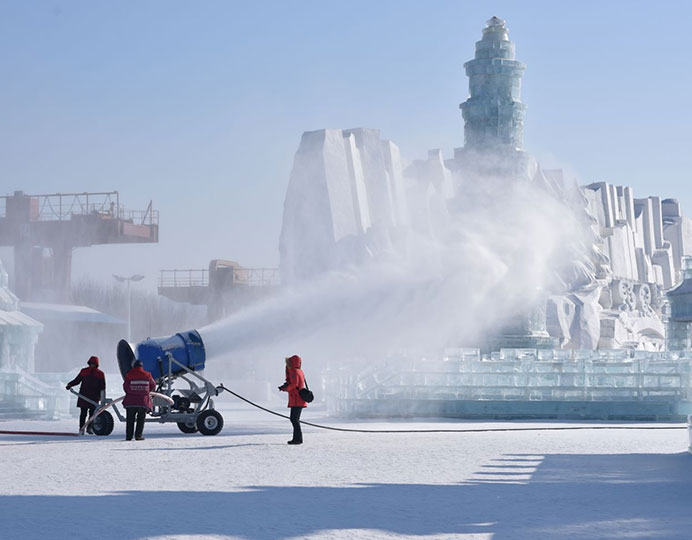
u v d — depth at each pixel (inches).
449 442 869.8
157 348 961.5
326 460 689.0
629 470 619.5
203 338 1000.9
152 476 578.6
